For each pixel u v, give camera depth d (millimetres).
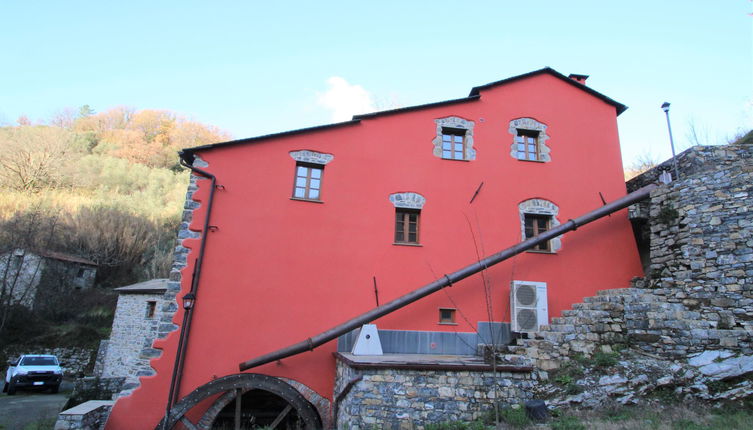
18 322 22500
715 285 8344
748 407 6570
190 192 9305
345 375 7918
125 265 29812
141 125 54031
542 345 8430
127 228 30562
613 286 10594
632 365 7836
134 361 17484
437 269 10070
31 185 33969
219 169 9594
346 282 9562
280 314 9023
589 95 12586
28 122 48844
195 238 9023
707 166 9859
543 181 11320
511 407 7512
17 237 25375
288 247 9492
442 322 9688
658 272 9742
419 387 7340
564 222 11023
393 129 10961
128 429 7754
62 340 22406
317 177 10367
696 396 7074
